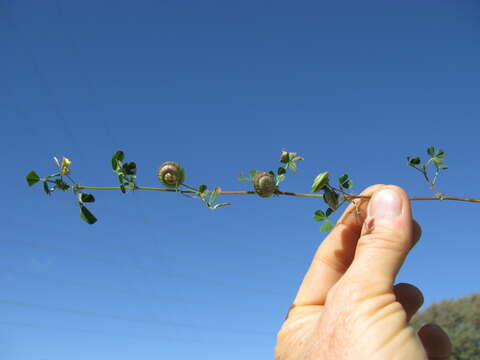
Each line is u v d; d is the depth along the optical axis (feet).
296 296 0.78
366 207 0.72
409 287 0.84
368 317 0.54
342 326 0.55
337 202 0.69
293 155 0.71
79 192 0.71
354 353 0.53
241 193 0.71
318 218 0.71
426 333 0.79
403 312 0.55
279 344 0.74
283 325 0.75
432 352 0.77
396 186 0.64
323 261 0.78
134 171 0.71
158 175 0.71
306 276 0.79
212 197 0.71
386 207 0.61
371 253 0.59
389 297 0.56
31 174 0.69
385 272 0.57
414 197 0.75
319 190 0.68
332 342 0.55
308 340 0.61
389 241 0.59
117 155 0.71
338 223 0.81
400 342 0.53
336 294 0.58
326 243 0.80
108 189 0.71
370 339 0.53
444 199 0.75
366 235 0.61
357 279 0.57
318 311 0.73
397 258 0.58
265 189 0.69
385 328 0.53
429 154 0.77
